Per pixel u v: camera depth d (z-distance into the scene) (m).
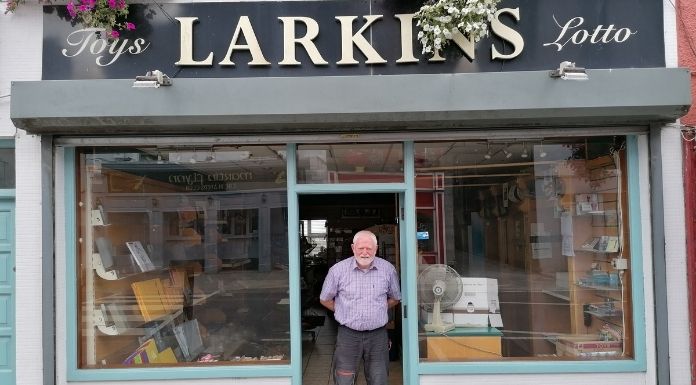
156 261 4.77
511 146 4.71
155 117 4.11
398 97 4.10
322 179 4.62
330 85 4.11
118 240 4.77
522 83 4.10
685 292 4.45
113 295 4.76
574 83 4.09
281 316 4.65
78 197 4.60
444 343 4.64
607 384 4.46
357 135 4.52
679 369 4.42
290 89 4.11
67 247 4.49
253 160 4.68
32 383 4.45
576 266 4.77
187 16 4.49
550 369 4.46
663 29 4.49
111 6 4.34
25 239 4.50
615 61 4.47
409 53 4.46
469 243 4.70
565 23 4.48
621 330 4.65
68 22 4.50
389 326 5.95
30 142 4.53
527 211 4.76
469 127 4.48
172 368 4.49
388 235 6.27
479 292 4.69
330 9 4.51
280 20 4.50
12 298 4.60
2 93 4.53
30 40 4.53
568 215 4.78
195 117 4.12
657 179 4.43
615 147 4.68
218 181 4.73
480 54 4.48
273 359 4.61
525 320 4.71
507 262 4.74
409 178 4.59
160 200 4.76
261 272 4.69
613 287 4.72
